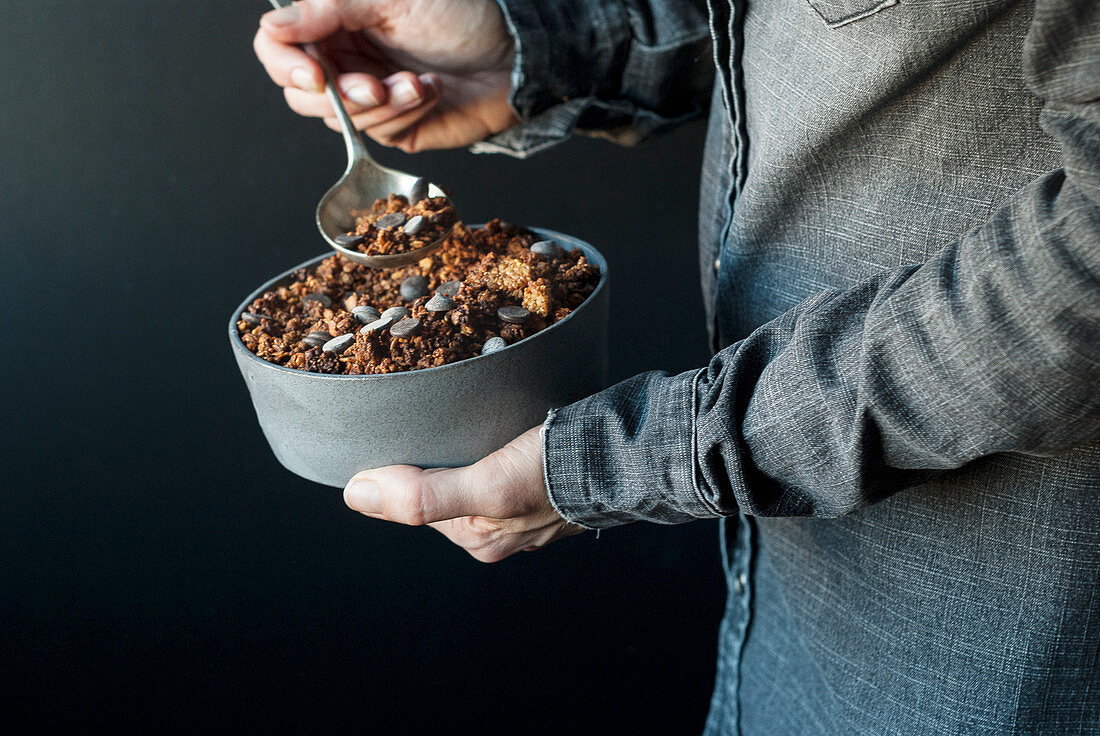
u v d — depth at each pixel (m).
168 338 1.03
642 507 0.57
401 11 0.75
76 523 1.03
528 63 0.75
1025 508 0.58
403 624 1.07
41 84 0.92
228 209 1.01
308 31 0.73
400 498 0.57
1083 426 0.49
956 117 0.55
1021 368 0.48
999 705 0.60
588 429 0.57
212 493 1.05
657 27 0.77
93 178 0.96
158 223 0.99
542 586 1.09
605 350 0.64
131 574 1.05
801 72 0.58
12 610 1.03
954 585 0.60
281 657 1.07
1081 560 0.58
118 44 0.92
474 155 1.04
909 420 0.50
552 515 0.61
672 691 1.13
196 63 0.94
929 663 0.62
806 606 0.69
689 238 1.12
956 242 0.51
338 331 0.62
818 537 0.66
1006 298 0.48
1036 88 0.49
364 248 0.66
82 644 1.05
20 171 0.94
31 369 1.00
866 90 0.56
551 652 1.10
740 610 0.81
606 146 1.06
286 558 1.06
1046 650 0.59
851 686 0.67
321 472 0.61
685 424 0.55
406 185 0.72
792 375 0.53
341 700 1.08
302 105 0.78
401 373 0.56
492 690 1.10
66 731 1.06
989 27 0.53
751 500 0.55
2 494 1.01
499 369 0.57
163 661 1.06
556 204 1.08
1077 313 0.46
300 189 1.02
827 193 0.60
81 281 0.99
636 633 1.12
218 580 1.06
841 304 0.54
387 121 0.78
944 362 0.49
